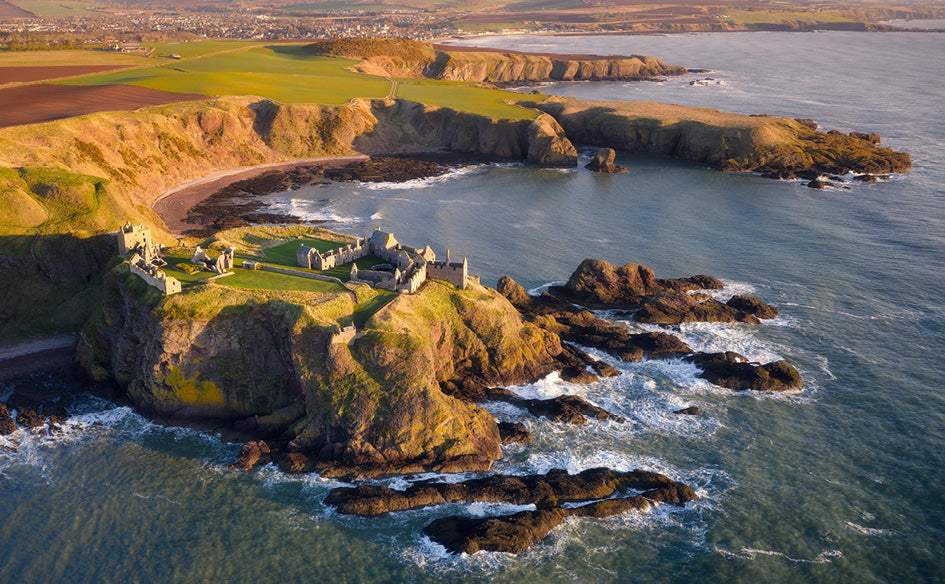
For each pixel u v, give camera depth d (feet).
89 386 283.59
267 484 231.09
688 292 366.22
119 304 293.02
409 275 303.07
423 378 250.57
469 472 237.04
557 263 404.57
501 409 272.92
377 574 198.80
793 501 226.99
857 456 247.91
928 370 299.79
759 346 320.09
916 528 215.51
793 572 200.03
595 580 198.08
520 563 202.80
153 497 225.15
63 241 342.64
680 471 241.14
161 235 391.45
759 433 261.03
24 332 318.24
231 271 303.27
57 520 215.72
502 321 297.53
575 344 319.27
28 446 247.50
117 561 201.77
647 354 310.45
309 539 210.18
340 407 245.45
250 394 264.72
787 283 380.78
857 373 298.15
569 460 244.63
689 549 208.95
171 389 263.90
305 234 359.05
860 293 368.68
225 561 202.28
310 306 268.21
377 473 232.94
